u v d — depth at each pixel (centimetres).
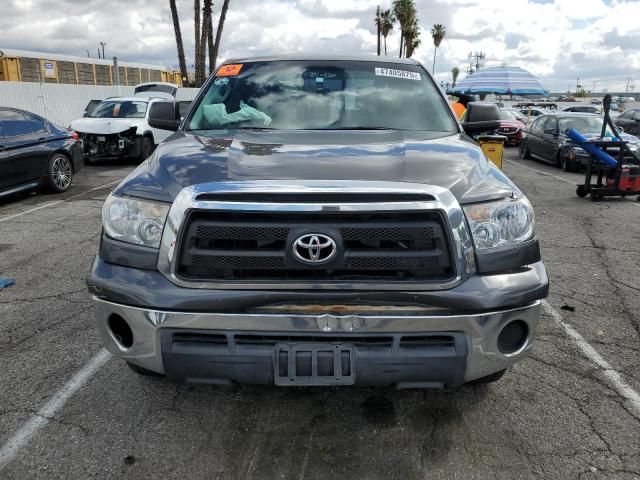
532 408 295
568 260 578
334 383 232
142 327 236
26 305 435
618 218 798
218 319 228
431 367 234
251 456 255
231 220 227
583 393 311
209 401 300
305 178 234
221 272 231
